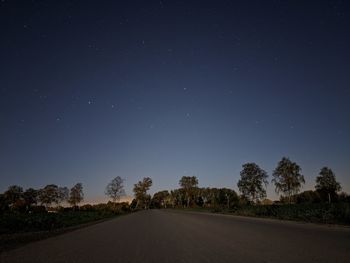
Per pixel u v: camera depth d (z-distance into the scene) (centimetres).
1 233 2080
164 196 18038
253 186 7850
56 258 870
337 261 695
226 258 789
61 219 3331
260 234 1387
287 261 717
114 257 865
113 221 3366
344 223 1886
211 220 2747
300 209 2945
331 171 7944
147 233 1644
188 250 959
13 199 8756
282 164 7444
